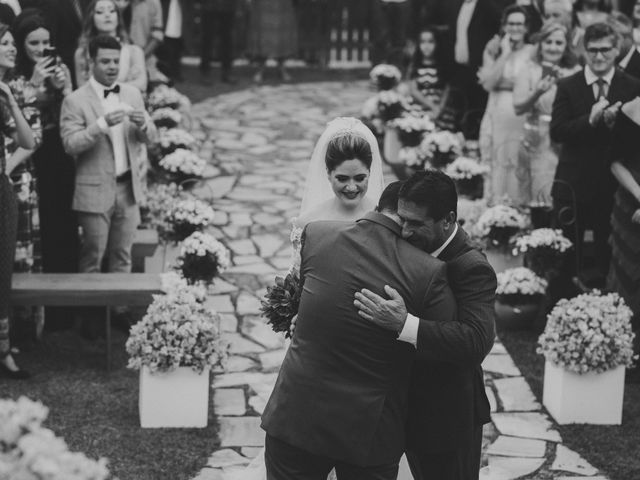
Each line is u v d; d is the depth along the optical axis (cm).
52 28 771
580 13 1027
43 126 732
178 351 595
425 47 1123
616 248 702
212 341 607
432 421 429
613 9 1073
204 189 1067
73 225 759
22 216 700
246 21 1806
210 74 1680
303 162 1188
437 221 414
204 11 1581
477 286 418
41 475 294
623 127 681
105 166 718
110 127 711
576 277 802
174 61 1572
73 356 707
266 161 1188
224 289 825
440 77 1127
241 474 532
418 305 407
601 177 755
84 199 717
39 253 733
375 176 502
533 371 703
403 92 1170
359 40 1841
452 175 924
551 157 909
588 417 630
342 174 482
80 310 768
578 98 751
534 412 646
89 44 721
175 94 1071
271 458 423
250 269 869
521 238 770
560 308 636
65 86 740
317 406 410
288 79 1658
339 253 415
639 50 824
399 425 417
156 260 834
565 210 769
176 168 888
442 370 427
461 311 416
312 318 413
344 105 1478
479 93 1092
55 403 632
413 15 1434
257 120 1368
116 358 705
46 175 743
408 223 415
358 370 409
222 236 945
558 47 898
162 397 604
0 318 656
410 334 402
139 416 620
